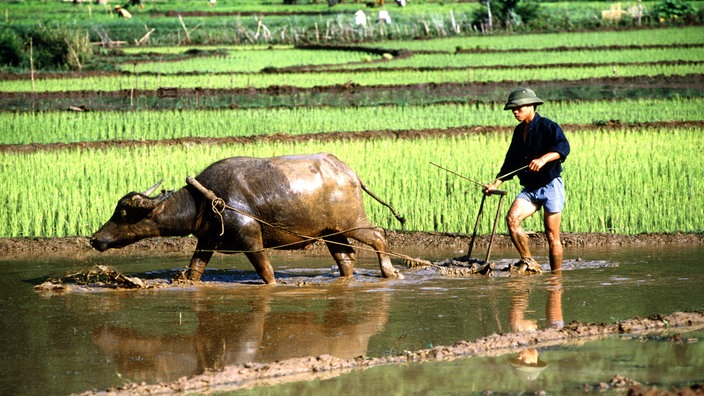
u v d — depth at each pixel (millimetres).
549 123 22250
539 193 22359
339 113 52625
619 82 68000
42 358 14953
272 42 111062
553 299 18969
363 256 25953
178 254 26438
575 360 14492
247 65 82812
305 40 109688
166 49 103562
